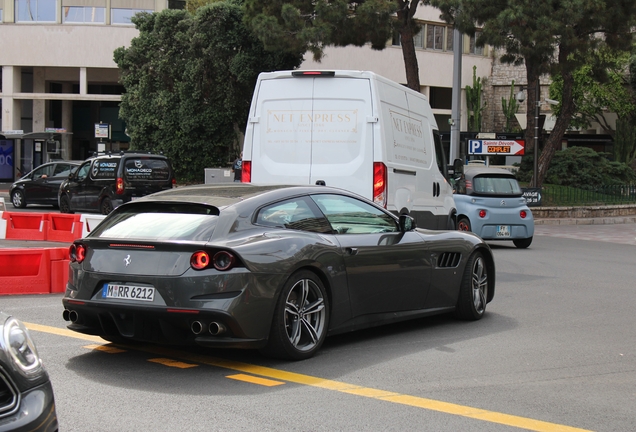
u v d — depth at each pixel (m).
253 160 11.21
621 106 41.06
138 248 5.96
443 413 5.06
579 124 42.75
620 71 41.47
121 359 6.37
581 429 4.80
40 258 9.91
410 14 28.39
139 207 6.45
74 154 47.72
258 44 34.25
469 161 31.42
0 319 3.60
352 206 7.18
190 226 6.01
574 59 27.89
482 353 6.89
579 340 7.57
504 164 42.16
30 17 41.56
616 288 11.41
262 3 29.16
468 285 8.33
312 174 10.91
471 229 17.33
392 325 8.22
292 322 6.31
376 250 7.05
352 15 28.09
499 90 48.69
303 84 11.04
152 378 5.79
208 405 5.12
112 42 41.50
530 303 9.88
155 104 35.16
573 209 29.83
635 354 6.99
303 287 6.34
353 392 5.51
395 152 11.36
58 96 41.84
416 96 12.95
